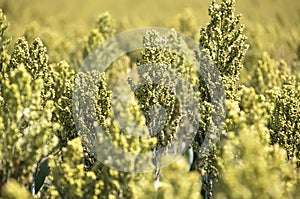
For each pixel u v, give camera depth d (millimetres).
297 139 14641
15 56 14898
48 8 48031
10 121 11852
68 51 28672
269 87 19969
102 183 11469
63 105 14867
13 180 11406
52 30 35562
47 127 11586
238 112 13430
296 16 36969
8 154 11672
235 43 15234
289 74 21844
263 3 43969
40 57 15023
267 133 12703
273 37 28266
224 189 12312
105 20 29812
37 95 12148
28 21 38312
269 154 11836
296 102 14688
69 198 11805
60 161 11906
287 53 26578
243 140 11484
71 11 49844
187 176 11680
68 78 16219
